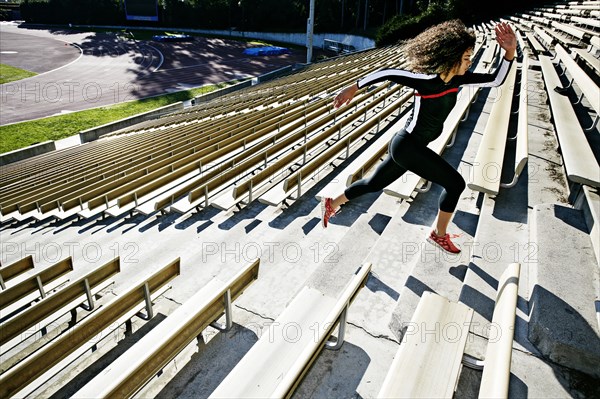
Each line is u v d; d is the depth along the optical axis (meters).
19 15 73.81
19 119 21.45
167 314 3.19
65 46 45.28
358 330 2.59
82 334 2.40
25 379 2.11
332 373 2.30
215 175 6.19
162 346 2.08
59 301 2.98
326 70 21.38
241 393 1.97
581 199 3.27
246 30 61.28
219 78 34.09
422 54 2.09
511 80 7.79
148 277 2.86
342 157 6.41
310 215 4.62
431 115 2.23
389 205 4.34
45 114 22.56
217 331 2.81
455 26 2.07
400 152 2.35
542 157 4.70
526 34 14.59
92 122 21.69
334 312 2.07
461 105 6.32
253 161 6.02
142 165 8.38
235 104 17.12
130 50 44.47
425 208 3.98
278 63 41.91
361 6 53.03
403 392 1.80
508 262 2.90
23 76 31.19
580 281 2.44
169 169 7.14
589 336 2.07
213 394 1.96
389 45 28.64
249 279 2.86
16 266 3.73
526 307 2.48
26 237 6.24
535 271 2.56
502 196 3.88
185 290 3.49
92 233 5.55
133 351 2.38
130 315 3.00
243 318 2.93
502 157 4.06
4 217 7.39
